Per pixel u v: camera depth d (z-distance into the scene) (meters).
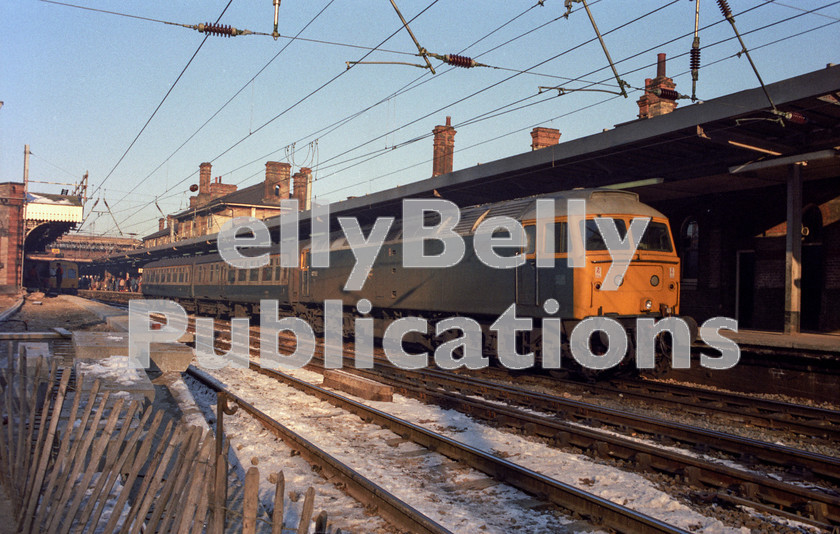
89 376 8.13
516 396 10.19
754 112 10.30
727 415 9.06
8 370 5.46
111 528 3.77
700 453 7.07
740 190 16.33
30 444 4.77
